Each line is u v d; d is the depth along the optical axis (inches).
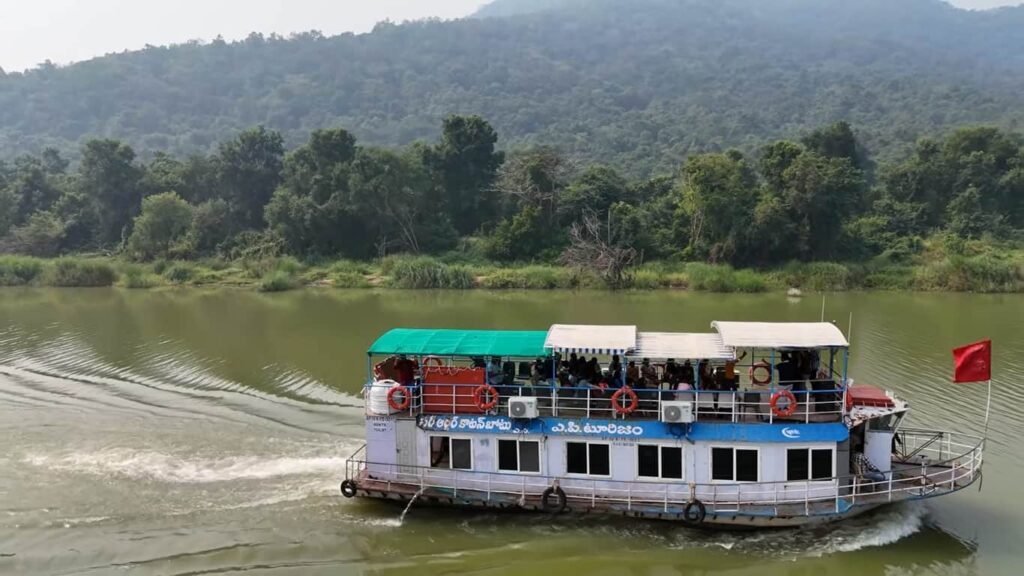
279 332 1676.9
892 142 5452.8
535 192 3238.2
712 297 2294.5
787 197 2805.1
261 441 963.3
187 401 1135.0
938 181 3329.2
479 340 768.9
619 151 6392.7
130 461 901.2
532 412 703.7
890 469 704.4
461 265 2861.7
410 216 3302.2
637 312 1930.4
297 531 726.5
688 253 2903.5
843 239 2864.2
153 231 3211.1
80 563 674.2
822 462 683.4
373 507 772.6
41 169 4178.2
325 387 1203.2
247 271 2891.2
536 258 3004.4
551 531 711.7
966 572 638.5
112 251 3454.7
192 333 1679.4
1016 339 1504.7
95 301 2299.5
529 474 725.9
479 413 733.9
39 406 1116.5
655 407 714.8
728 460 692.7
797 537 692.1
